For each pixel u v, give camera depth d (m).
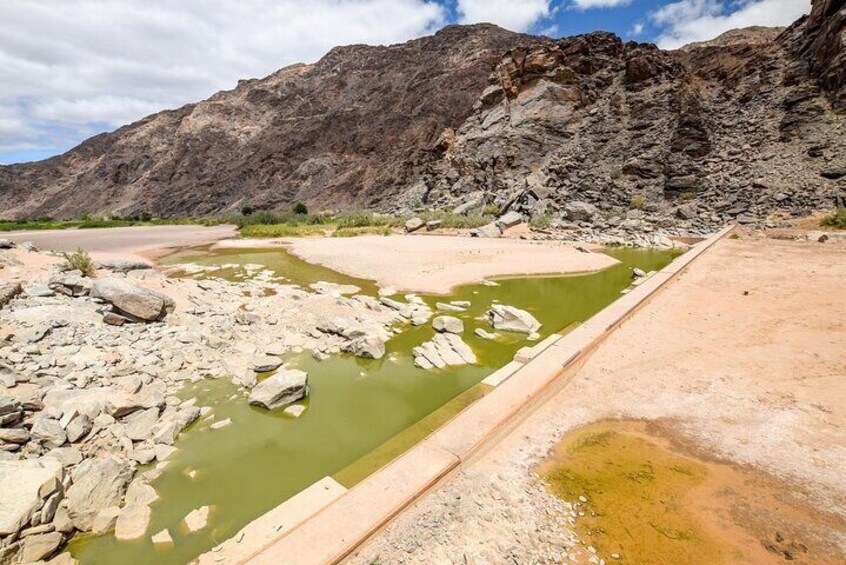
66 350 9.42
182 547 4.83
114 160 154.75
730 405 6.74
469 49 113.19
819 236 24.31
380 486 4.78
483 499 4.82
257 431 7.37
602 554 4.07
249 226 51.47
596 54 56.44
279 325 12.56
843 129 33.75
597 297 16.14
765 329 9.97
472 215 43.62
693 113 43.50
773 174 34.75
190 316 12.95
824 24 38.06
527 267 21.31
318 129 111.12
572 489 4.99
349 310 13.98
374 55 145.88
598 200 41.22
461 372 9.70
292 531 4.21
